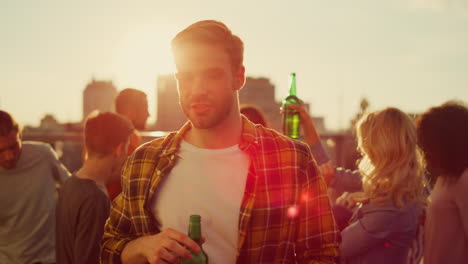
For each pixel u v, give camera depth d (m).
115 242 1.33
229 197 1.26
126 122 2.14
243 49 1.27
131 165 1.35
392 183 1.94
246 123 1.33
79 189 1.92
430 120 1.90
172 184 1.29
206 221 1.26
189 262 1.17
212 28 1.21
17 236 2.65
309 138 2.54
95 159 2.01
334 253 1.28
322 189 1.32
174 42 1.22
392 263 1.96
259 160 1.26
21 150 2.69
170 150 1.30
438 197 1.89
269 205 1.24
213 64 1.19
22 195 2.65
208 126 1.21
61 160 3.85
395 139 1.98
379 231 1.93
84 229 1.88
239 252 1.22
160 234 1.18
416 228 2.01
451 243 1.85
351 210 2.24
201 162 1.28
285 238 1.26
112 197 2.26
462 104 1.94
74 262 1.89
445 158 1.85
